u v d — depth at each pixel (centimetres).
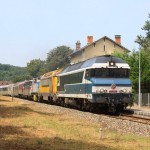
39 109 3506
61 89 3850
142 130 1803
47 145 1326
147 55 5056
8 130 1719
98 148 1284
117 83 2719
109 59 2777
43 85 5103
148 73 4856
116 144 1386
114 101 2705
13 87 9519
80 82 3028
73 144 1359
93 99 2686
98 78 2712
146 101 4600
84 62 3078
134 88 4884
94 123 2145
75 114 2762
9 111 2994
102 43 8294
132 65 4953
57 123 2086
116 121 2184
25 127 1866
